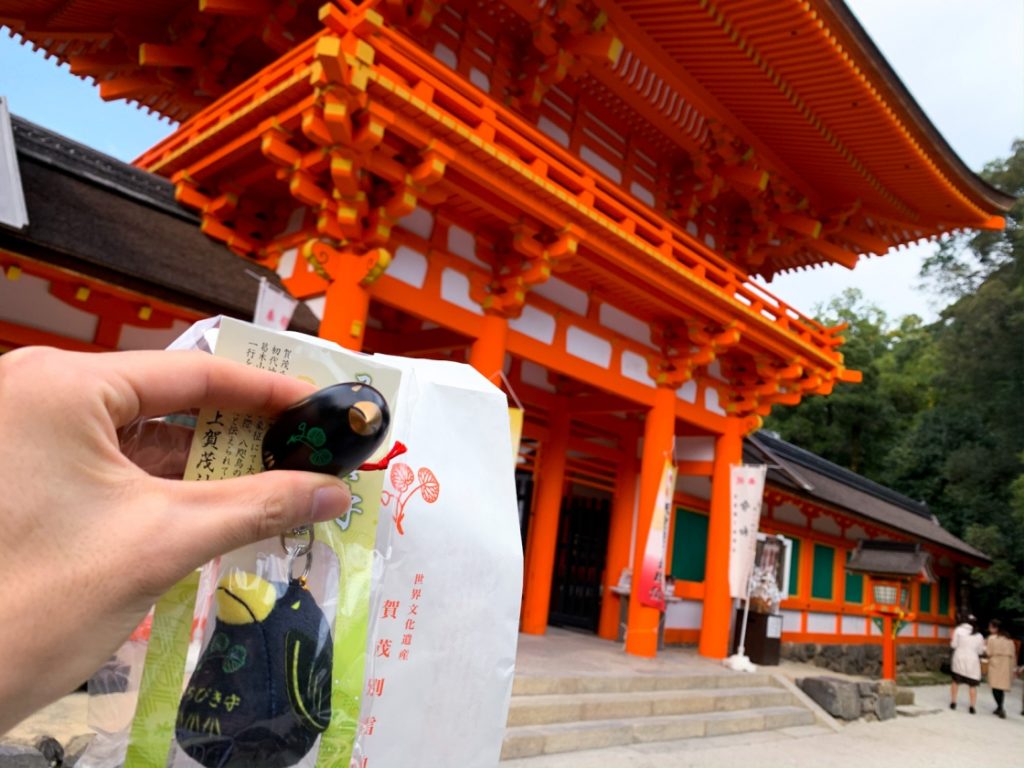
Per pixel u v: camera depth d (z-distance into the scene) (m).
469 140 8.02
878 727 13.75
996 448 30.31
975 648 18.27
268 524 0.97
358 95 7.19
